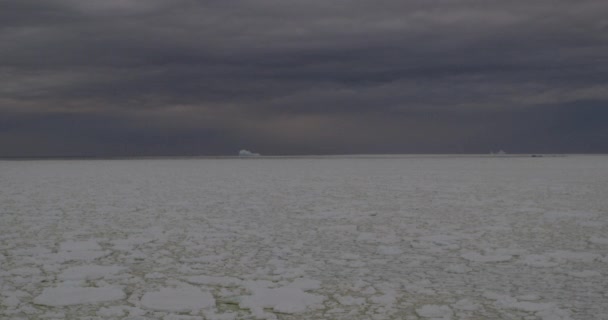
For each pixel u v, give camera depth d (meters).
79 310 3.60
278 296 3.89
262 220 7.53
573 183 13.78
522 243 5.75
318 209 8.72
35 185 13.73
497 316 3.40
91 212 8.38
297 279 4.34
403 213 8.19
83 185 13.77
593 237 6.01
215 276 4.46
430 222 7.27
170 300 3.81
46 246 5.71
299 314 3.51
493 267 4.70
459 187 12.86
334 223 7.26
